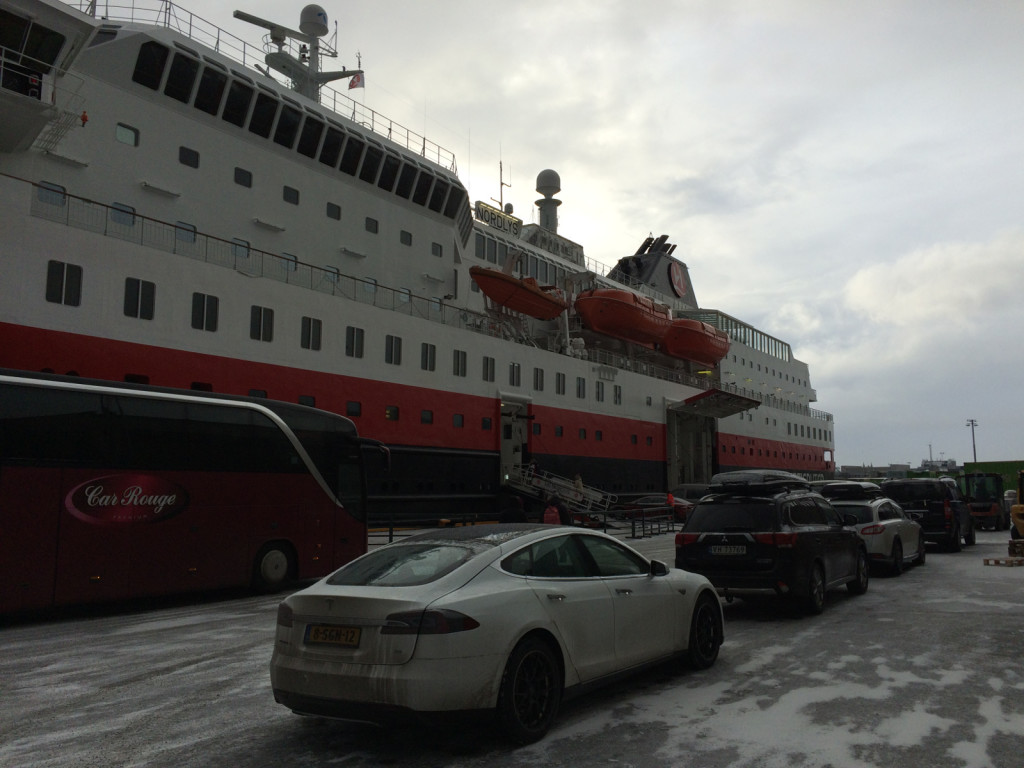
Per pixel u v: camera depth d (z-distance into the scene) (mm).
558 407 34344
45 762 4266
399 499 25250
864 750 4250
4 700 5664
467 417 28703
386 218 27125
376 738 4668
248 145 22719
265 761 4262
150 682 6219
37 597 9445
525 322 36938
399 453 25406
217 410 11836
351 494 13781
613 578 5535
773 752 4254
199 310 19531
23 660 7262
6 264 15836
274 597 12062
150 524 10703
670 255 55281
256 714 5230
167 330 18703
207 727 4930
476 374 29484
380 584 4594
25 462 9562
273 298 21594
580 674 4918
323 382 22828
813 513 9922
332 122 24734
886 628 8234
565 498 30656
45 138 17453
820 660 6695
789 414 62281
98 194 19109
